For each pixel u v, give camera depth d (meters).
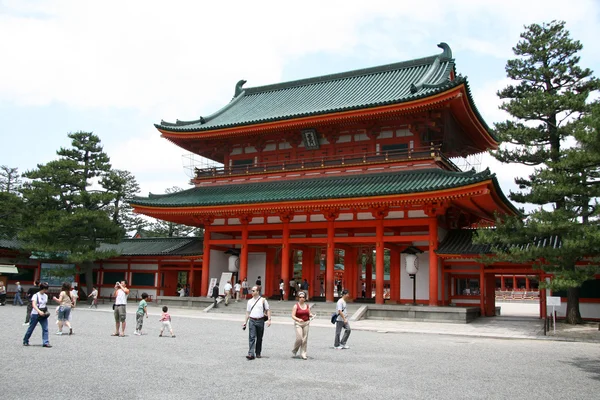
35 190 52.44
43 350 18.17
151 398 11.35
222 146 49.91
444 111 39.38
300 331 17.56
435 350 20.75
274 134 46.75
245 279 43.78
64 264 57.16
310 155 46.25
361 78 52.03
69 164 52.59
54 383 12.66
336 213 40.53
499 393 12.77
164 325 23.77
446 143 43.03
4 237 54.03
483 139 45.84
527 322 33.75
